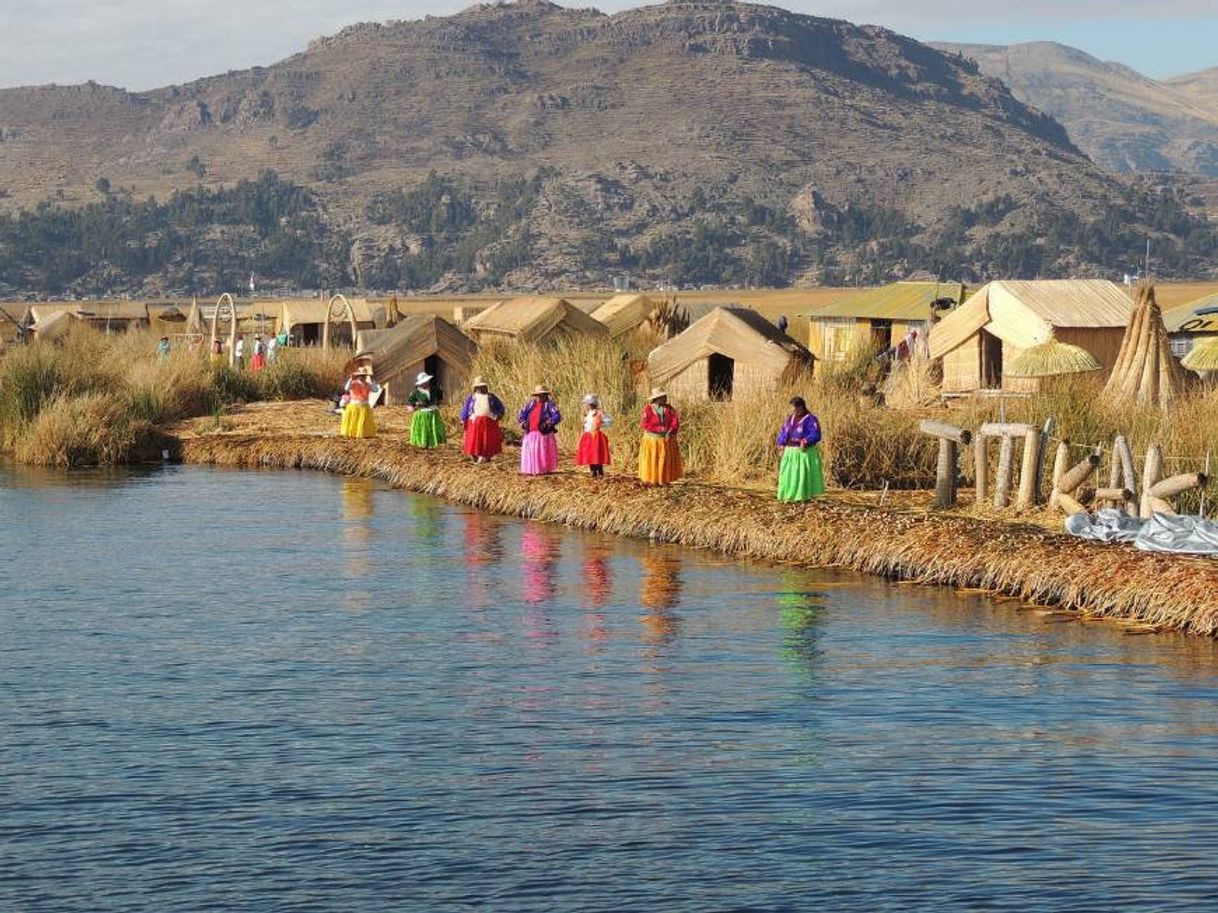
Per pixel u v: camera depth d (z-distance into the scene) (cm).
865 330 6819
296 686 2042
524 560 2978
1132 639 2256
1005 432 3012
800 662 2148
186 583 2786
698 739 1792
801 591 2639
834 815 1538
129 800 1592
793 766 1689
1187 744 1755
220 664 2162
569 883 1380
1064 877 1382
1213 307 5003
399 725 1855
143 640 2319
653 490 3366
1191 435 3023
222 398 5766
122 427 4903
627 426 3878
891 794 1595
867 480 3441
